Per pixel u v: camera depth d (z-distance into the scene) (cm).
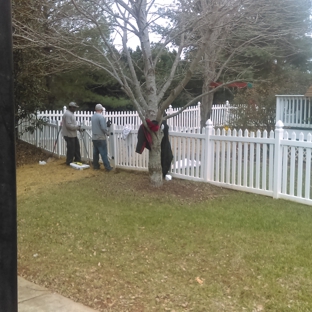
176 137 918
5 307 289
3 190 285
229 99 2459
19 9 887
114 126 1050
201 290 421
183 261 493
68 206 735
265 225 604
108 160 1070
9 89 280
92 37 914
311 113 1233
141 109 850
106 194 805
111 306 403
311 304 384
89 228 620
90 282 455
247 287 423
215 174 870
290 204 721
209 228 598
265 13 826
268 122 1405
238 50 920
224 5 707
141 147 834
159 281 445
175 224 621
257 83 1697
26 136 1448
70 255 531
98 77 2086
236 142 817
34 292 443
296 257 488
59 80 2006
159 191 807
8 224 288
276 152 753
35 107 1324
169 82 841
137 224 626
